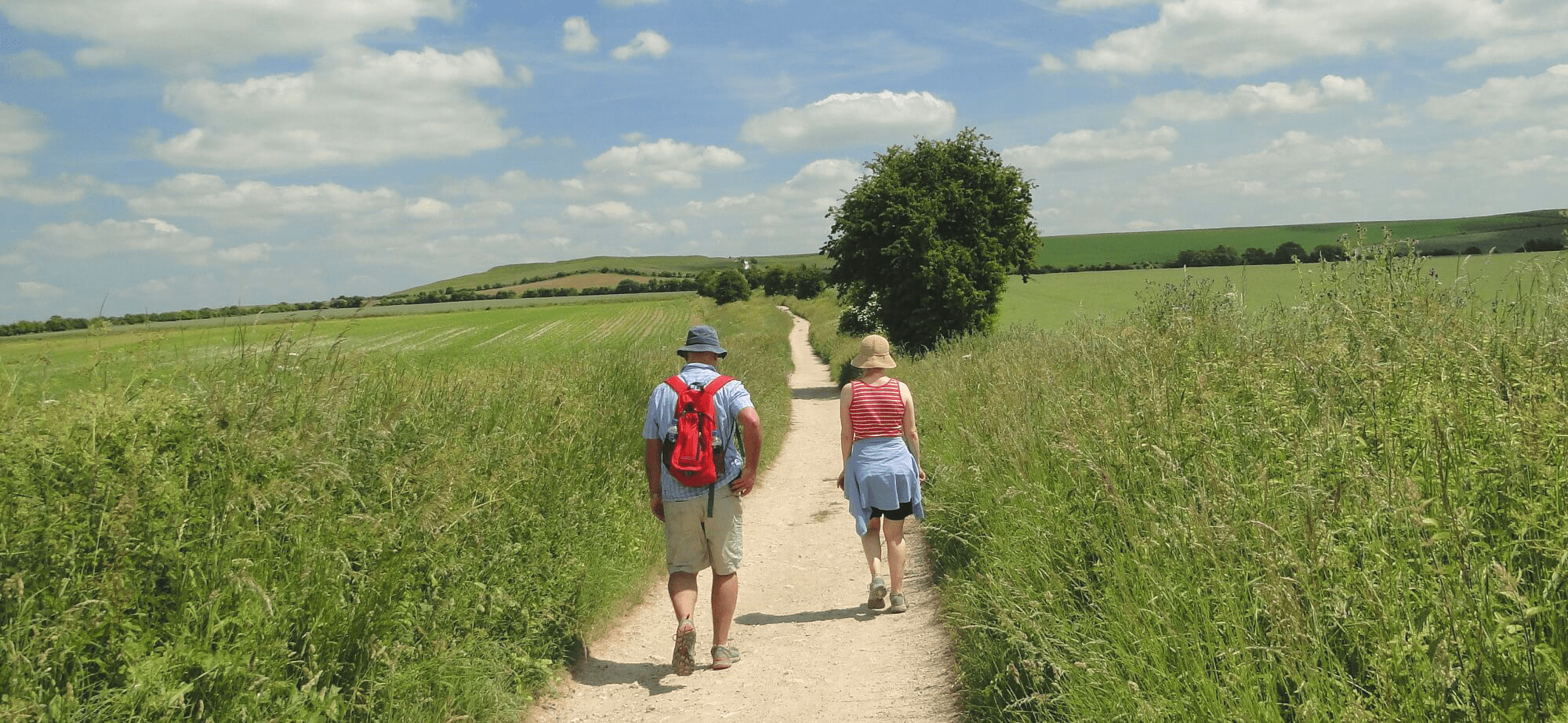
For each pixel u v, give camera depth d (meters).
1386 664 2.45
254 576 3.31
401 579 3.97
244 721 2.91
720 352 5.47
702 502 5.12
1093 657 3.44
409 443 4.84
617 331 45.03
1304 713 2.52
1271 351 5.66
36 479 2.96
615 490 7.62
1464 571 2.46
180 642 2.94
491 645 4.58
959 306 32.16
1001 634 4.37
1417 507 2.68
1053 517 5.12
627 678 5.07
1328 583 2.92
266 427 3.76
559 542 5.82
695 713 4.47
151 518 3.11
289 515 3.57
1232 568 3.31
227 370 4.18
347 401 4.57
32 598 2.68
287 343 4.54
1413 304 5.32
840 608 6.43
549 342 13.56
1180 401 4.95
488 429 6.22
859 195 34.06
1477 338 4.33
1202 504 3.55
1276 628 2.82
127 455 3.13
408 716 3.73
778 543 8.87
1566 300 4.59
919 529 8.60
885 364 6.36
